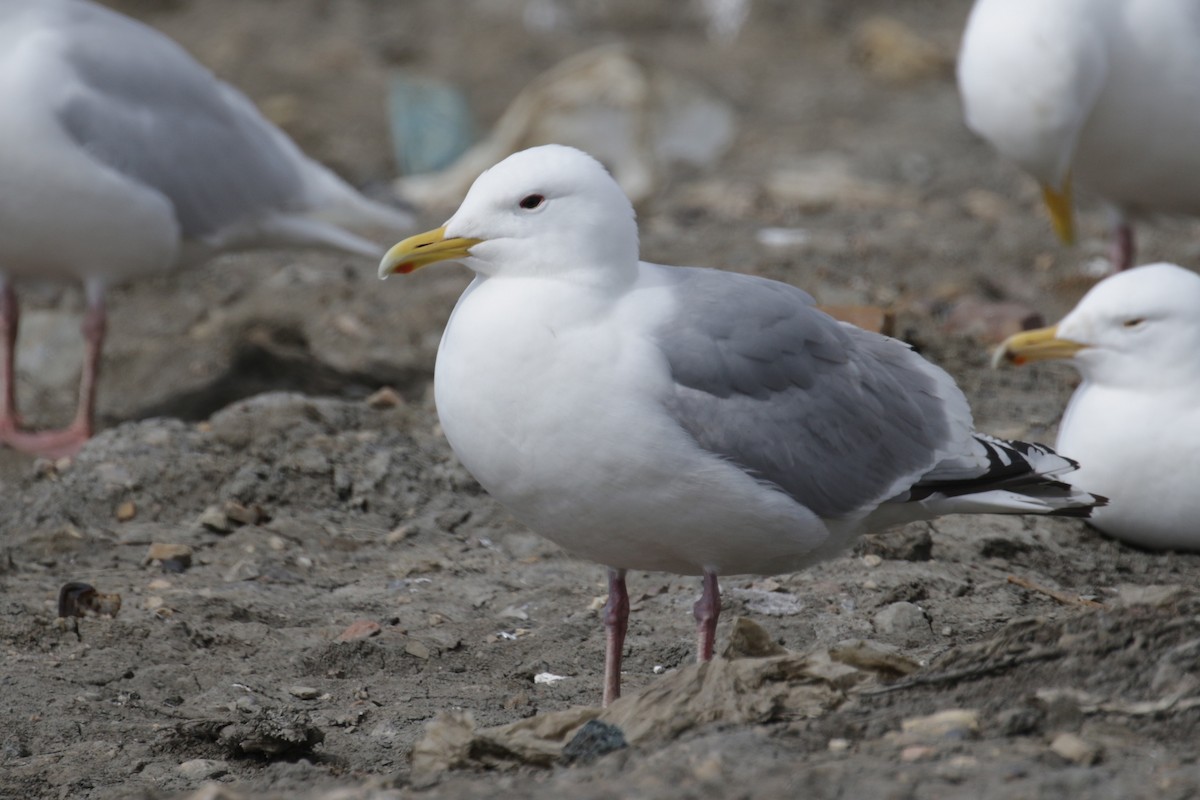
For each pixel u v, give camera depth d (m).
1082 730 6.65
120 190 13.30
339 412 12.80
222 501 11.59
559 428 7.63
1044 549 10.70
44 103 13.01
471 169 21.59
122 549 10.95
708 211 19.88
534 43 30.72
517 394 7.64
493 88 27.39
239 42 29.45
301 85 26.81
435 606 10.07
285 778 7.38
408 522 11.50
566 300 7.71
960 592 10.02
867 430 8.33
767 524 7.98
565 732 7.27
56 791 7.56
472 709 8.54
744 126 25.11
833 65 29.64
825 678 7.23
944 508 8.56
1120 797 5.96
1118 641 7.18
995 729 6.69
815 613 9.70
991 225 18.94
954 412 8.77
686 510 7.82
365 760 7.84
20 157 13.00
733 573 8.44
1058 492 8.56
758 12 32.62
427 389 14.27
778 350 8.11
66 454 13.34
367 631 9.60
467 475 12.02
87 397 13.60
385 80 27.69
